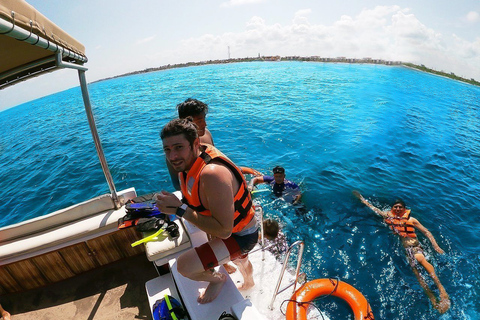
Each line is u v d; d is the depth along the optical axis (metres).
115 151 8.96
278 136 9.35
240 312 1.76
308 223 4.63
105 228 2.76
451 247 4.17
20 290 2.81
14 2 1.16
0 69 1.90
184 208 1.39
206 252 1.67
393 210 4.65
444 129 11.05
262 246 2.82
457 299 3.28
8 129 17.66
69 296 2.76
